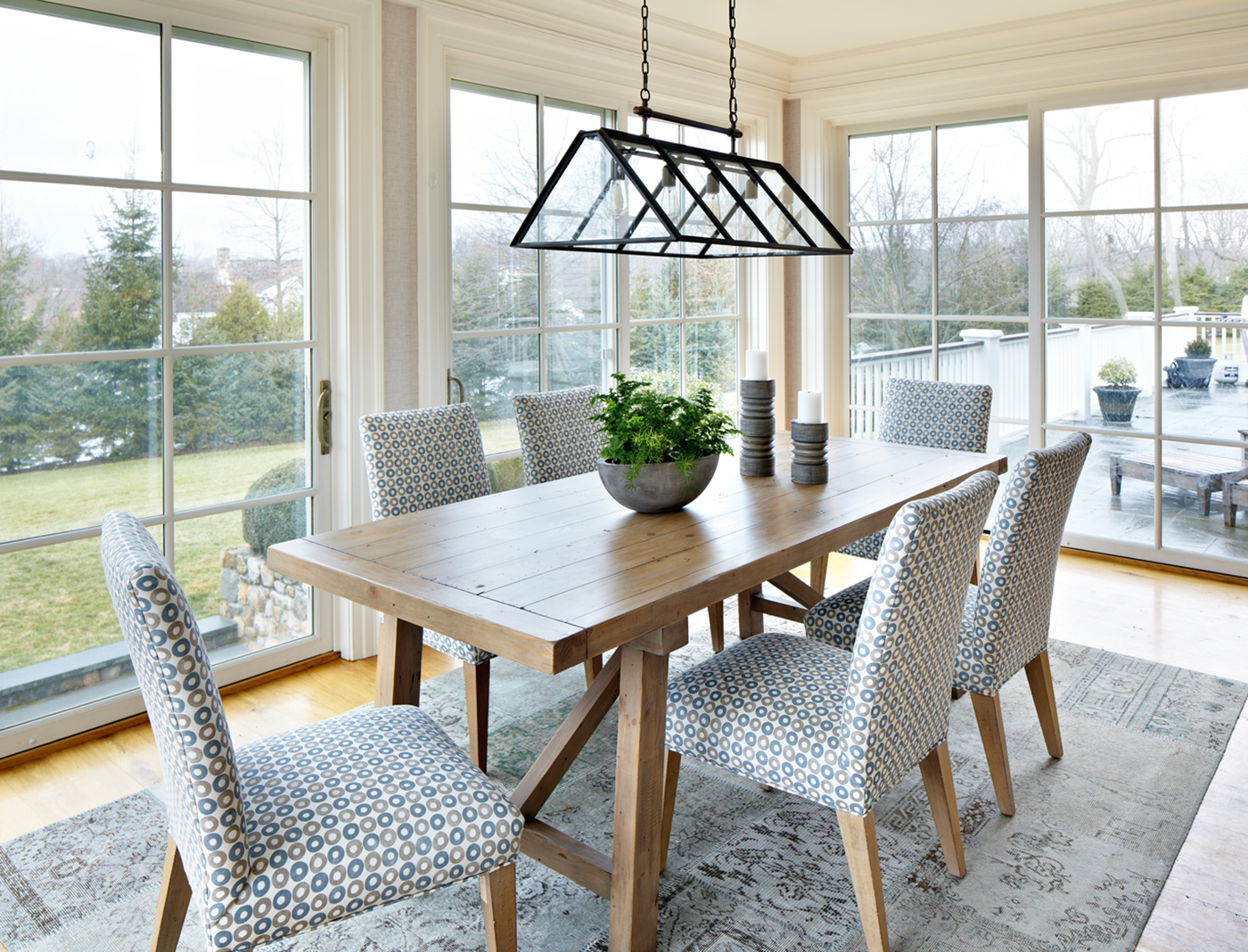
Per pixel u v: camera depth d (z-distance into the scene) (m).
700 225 2.24
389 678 2.33
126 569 1.29
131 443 2.76
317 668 3.25
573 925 1.92
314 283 3.16
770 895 1.99
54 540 2.62
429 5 3.23
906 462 2.98
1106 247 4.24
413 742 1.69
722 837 2.22
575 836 2.22
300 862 1.40
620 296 4.18
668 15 3.96
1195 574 4.16
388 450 2.68
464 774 1.61
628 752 1.78
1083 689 3.01
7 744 2.56
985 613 2.18
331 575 1.95
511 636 1.57
